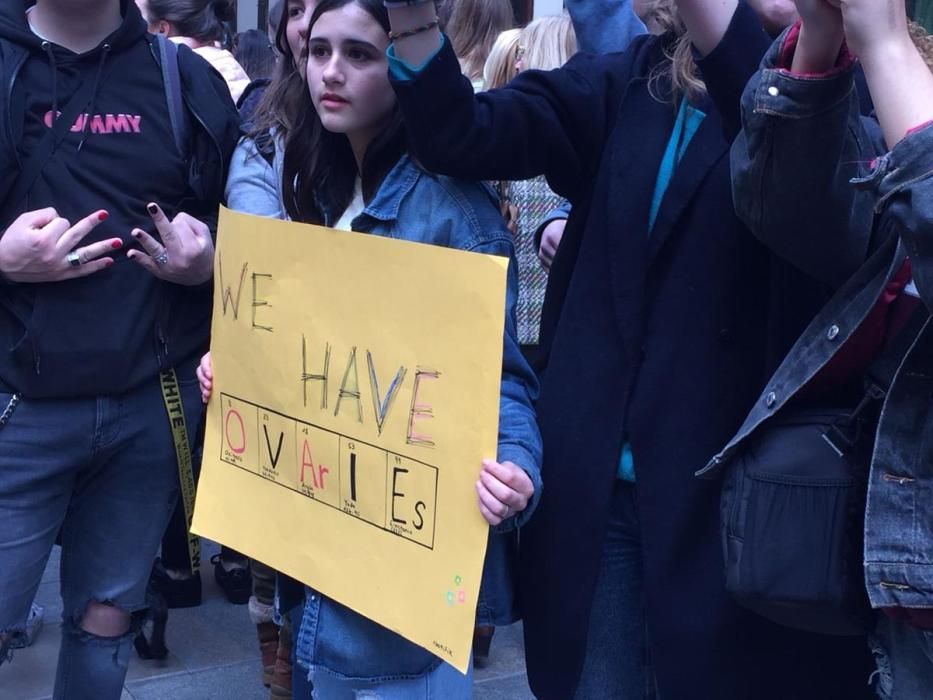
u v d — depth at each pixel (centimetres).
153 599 273
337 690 204
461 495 174
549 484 186
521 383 188
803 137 146
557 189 198
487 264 167
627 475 182
